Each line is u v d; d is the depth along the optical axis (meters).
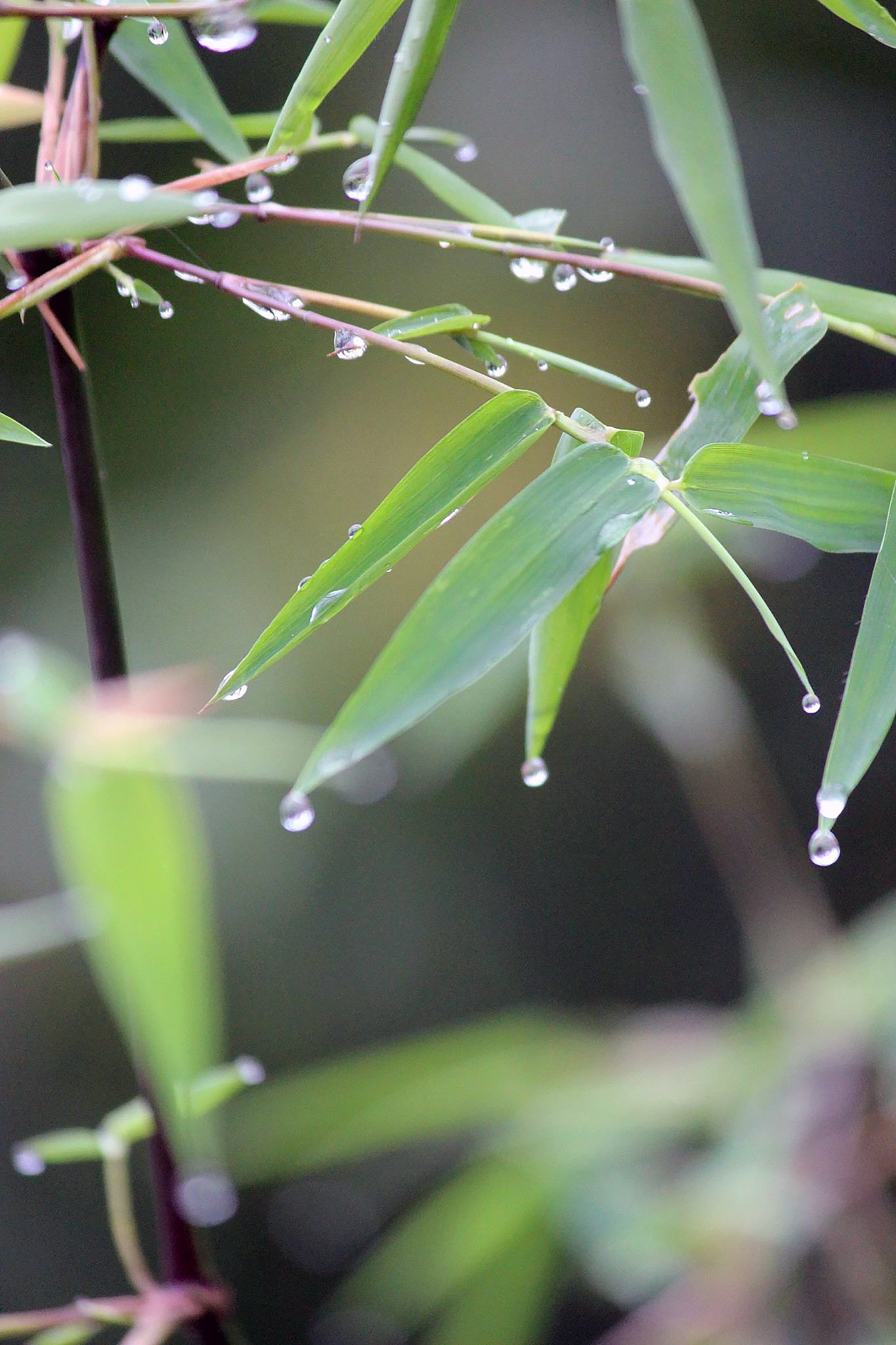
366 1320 1.86
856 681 0.82
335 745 0.79
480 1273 1.37
